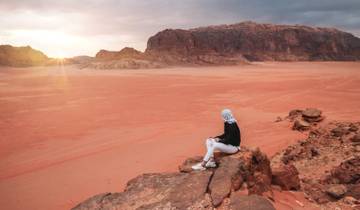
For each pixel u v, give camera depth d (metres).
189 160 10.38
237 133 9.15
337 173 10.90
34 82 59.91
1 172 13.66
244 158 8.77
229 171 8.25
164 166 13.80
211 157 8.97
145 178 9.33
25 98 36.78
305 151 14.32
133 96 38.34
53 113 27.42
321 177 11.31
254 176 8.83
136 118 25.12
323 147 14.28
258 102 32.84
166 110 28.64
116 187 11.88
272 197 8.89
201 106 30.66
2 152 16.42
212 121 23.66
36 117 25.62
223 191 7.62
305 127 18.88
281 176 9.67
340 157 12.69
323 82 53.56
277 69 113.44
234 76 73.00
